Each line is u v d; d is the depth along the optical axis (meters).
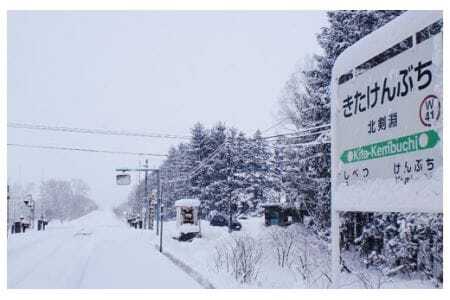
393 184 5.71
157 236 39.28
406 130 5.54
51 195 112.19
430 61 5.20
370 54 6.31
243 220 42.91
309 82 24.14
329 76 23.08
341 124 6.99
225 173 50.78
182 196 63.59
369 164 6.21
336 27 22.78
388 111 5.88
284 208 25.48
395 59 5.78
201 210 53.94
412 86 5.46
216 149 54.75
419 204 5.27
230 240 24.78
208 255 22.55
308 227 23.41
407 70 5.56
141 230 52.91
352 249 19.78
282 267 17.84
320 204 22.06
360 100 6.50
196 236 33.38
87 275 16.56
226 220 42.75
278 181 28.09
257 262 18.44
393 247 16.38
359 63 6.56
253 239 22.16
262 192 47.81
